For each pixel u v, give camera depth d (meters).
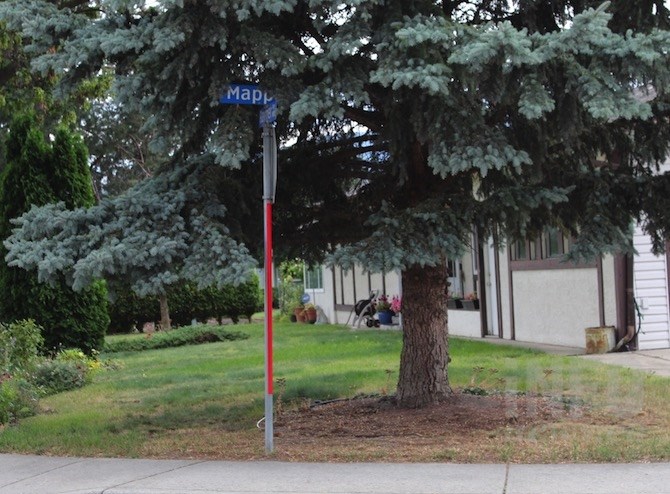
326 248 9.21
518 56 6.06
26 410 9.63
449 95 6.57
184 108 7.52
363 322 23.20
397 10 6.82
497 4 8.11
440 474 6.45
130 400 10.73
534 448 7.14
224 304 27.89
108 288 7.79
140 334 23.66
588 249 7.52
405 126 7.33
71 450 7.87
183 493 6.15
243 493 6.09
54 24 7.28
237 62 7.13
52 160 13.92
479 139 6.62
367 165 8.86
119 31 6.92
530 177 7.85
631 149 8.34
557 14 7.84
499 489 6.00
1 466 7.43
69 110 17.95
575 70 6.42
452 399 9.04
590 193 7.92
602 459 6.77
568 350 14.40
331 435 8.03
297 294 29.05
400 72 6.21
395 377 11.31
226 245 7.10
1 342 10.81
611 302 13.95
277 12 6.48
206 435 8.31
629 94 6.42
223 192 8.01
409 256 7.03
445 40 6.29
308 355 15.09
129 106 7.43
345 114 8.13
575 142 7.80
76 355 13.19
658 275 13.69
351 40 6.55
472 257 19.00
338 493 6.01
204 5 6.68
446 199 7.59
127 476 6.77
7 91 17.31
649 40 6.29
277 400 9.66
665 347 13.70
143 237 7.13
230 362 14.55
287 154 8.63
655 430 7.76
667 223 8.13
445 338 9.09
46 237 7.58
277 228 9.01
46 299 13.85
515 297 16.95
